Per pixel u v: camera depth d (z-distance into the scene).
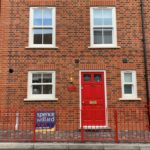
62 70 12.75
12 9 13.20
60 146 8.98
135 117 12.38
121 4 13.32
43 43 13.05
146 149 8.85
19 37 12.97
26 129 11.77
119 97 12.55
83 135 10.00
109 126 12.16
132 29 13.12
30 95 12.60
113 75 12.73
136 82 12.69
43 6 13.25
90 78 12.73
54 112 12.12
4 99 12.48
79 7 13.27
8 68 12.70
